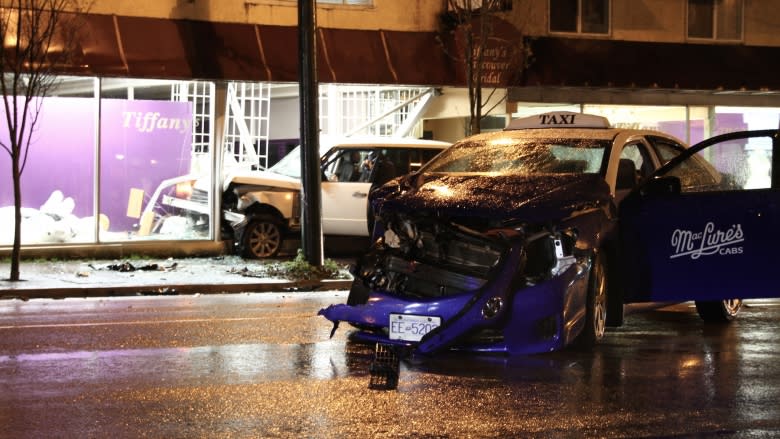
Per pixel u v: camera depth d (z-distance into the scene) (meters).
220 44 16.97
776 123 22.66
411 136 21.84
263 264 16.52
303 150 15.16
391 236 8.71
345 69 17.89
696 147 9.71
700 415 6.71
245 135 20.78
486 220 8.30
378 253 8.76
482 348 8.22
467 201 8.37
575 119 10.41
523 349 8.16
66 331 9.95
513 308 8.07
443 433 6.21
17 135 16.14
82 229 16.72
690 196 9.32
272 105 22.28
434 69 18.62
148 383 7.50
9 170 16.11
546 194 8.52
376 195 8.97
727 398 7.20
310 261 15.18
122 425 6.33
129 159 17.03
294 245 18.27
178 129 17.34
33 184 16.36
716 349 9.12
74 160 16.62
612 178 9.33
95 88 16.67
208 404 6.87
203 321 10.72
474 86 18.81
